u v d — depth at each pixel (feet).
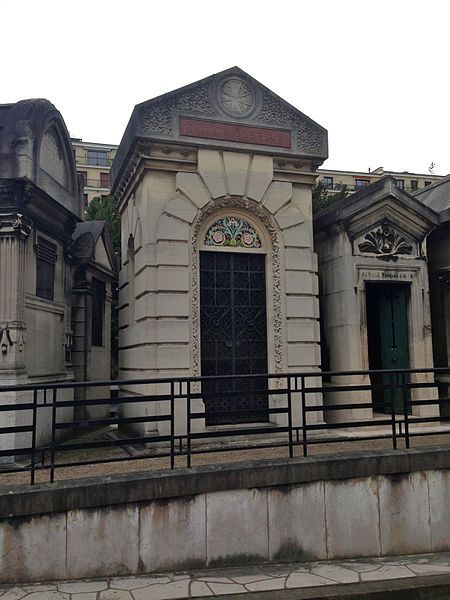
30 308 31.35
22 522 18.26
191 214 31.68
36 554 18.34
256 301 33.53
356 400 34.50
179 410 30.07
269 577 19.15
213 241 32.71
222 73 33.12
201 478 20.15
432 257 40.32
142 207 32.68
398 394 37.35
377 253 36.27
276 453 26.68
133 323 35.04
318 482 21.58
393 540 22.22
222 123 32.81
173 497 19.80
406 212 36.94
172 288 30.78
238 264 33.40
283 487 21.15
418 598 18.37
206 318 32.27
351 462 21.99
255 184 33.17
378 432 33.40
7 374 28.19
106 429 42.93
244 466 20.86
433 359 40.04
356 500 21.97
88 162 177.88
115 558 19.04
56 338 36.09
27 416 29.68
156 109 31.35
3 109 31.14
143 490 19.45
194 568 19.83
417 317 36.76
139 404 32.22
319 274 38.52
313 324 33.65
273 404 32.55
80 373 42.45
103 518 19.04
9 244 29.27
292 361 32.83
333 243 36.88
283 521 21.01
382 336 39.19
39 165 30.96
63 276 37.86
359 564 20.83
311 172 34.88
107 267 48.70
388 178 36.47
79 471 23.98
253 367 32.91
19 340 28.84
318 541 21.29
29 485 19.01
